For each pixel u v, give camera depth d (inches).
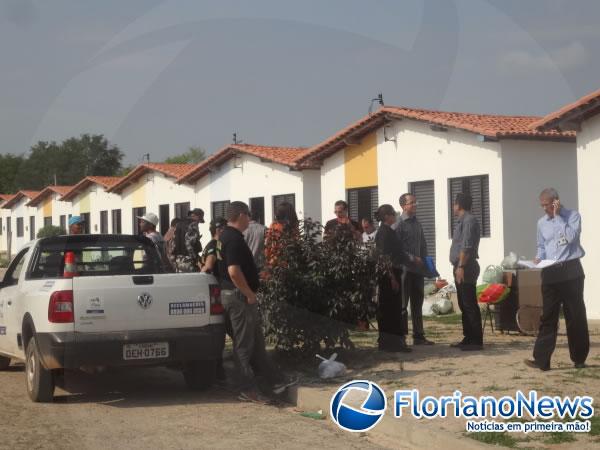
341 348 359.3
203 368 323.9
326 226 370.3
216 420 277.9
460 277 369.1
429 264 375.9
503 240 606.9
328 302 346.0
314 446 241.6
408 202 373.7
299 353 353.4
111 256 352.8
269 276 346.9
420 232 375.2
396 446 242.4
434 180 607.5
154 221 431.2
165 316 302.0
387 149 653.3
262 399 308.5
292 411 294.5
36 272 335.9
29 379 310.3
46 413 287.6
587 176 510.6
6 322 347.9
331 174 741.9
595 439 222.8
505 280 431.8
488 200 617.3
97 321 293.0
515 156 611.2
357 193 710.5
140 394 325.4
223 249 309.3
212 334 307.3
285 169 797.9
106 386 343.6
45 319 293.1
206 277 311.7
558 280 309.3
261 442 245.9
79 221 432.8
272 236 351.3
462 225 368.8
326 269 346.3
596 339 408.2
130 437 252.5
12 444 243.3
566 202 640.4
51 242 342.0
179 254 431.8
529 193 617.9
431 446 234.5
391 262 357.1
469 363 334.6
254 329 314.2
